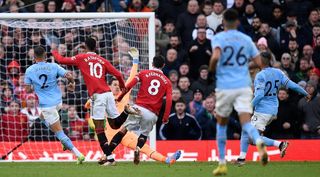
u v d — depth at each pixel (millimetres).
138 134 39875
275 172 35406
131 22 47062
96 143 46188
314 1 59844
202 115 49219
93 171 35594
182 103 48094
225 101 29875
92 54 39031
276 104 39594
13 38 49281
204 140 46531
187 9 55594
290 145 46375
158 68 39000
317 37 54438
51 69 39344
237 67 29797
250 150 45719
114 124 39344
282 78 39250
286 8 58125
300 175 34281
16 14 44844
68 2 54500
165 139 48562
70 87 39750
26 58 49406
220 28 54312
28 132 47875
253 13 56250
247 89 29859
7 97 48094
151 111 38594
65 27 46531
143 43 47062
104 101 38781
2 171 35906
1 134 47812
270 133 49781
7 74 48875
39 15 44938
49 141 47375
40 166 39250
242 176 33406
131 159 45719
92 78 38781
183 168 37375
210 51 53344
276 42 54938
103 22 46469
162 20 57188
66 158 45750
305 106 49531
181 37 55094
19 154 45812
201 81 51062
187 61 53219
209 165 39688
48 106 39375
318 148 46312
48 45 50062
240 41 29766
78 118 47781
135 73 41219
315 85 50375
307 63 52750
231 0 57844
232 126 49125
